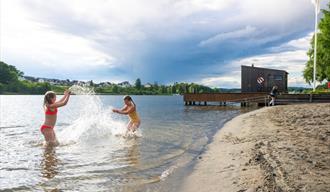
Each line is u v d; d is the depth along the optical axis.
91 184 5.91
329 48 42.38
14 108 39.94
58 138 11.52
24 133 13.74
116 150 9.42
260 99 37.78
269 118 16.77
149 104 52.62
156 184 5.89
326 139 9.34
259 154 7.35
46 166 7.34
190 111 30.97
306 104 27.95
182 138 11.91
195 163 7.58
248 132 11.73
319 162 6.35
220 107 39.12
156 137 12.12
